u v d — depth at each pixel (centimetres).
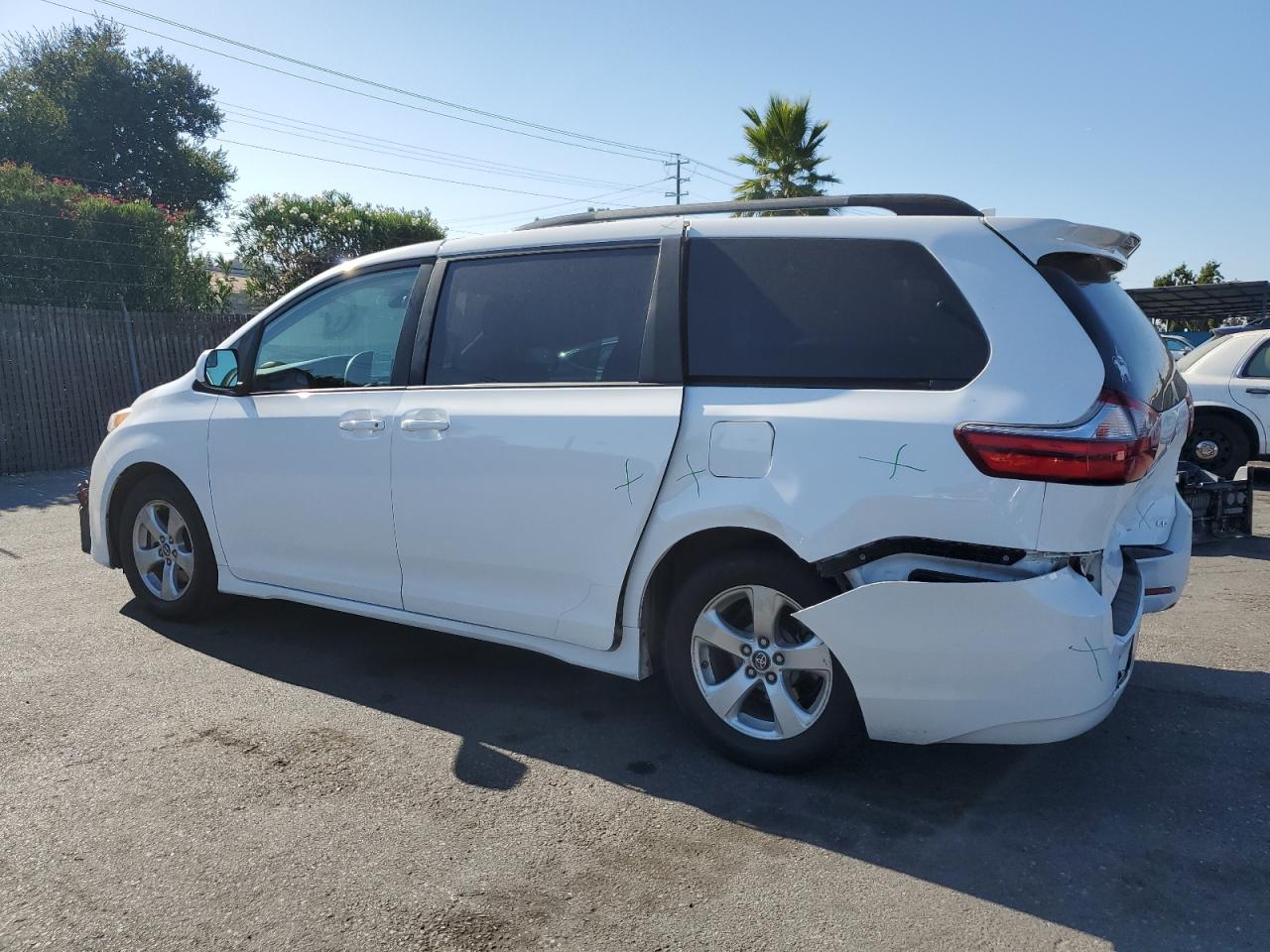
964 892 265
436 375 394
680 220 358
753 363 327
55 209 1605
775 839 292
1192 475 694
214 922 248
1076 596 280
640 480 333
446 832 294
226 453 448
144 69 2922
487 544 371
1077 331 291
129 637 472
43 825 294
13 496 943
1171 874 274
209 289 1925
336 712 385
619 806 311
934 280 309
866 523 294
